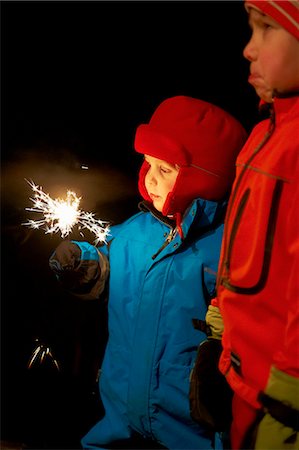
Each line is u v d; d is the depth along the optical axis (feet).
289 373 4.27
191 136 6.33
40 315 10.33
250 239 4.67
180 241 6.26
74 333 10.14
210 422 5.30
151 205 6.83
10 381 9.61
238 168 5.13
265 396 4.41
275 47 4.47
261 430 4.46
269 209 4.48
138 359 6.28
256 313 4.62
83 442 6.83
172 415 6.20
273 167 4.50
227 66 13.12
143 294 6.36
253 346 4.64
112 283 6.73
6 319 10.32
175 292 6.18
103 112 13.42
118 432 6.51
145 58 13.53
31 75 13.38
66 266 6.68
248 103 12.96
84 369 9.90
